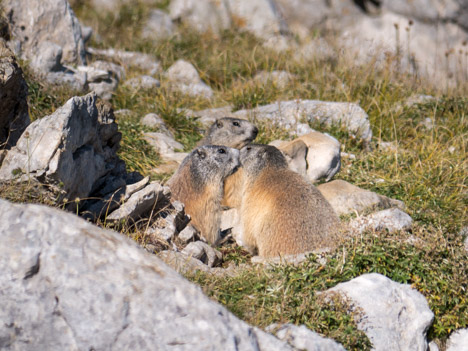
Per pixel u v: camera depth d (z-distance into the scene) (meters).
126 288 8.02
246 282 11.41
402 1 47.06
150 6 43.12
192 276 11.41
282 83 29.47
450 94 28.92
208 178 15.38
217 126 20.56
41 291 7.97
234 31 39.72
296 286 11.38
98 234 8.53
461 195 18.64
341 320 10.59
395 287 11.64
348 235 13.25
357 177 19.39
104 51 32.12
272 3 43.47
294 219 14.00
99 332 7.79
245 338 8.09
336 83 28.75
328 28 45.28
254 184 15.45
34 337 7.84
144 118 23.72
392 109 25.55
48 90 21.62
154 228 13.48
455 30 46.66
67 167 11.40
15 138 13.20
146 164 19.39
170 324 7.88
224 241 16.12
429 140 23.44
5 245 8.16
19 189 11.29
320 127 22.91
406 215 14.84
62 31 26.03
